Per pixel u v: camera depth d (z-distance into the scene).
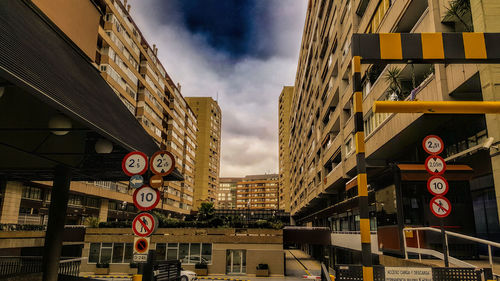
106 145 8.98
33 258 9.85
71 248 32.12
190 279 20.95
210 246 26.80
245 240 26.66
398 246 12.98
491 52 6.92
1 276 8.09
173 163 7.45
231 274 26.27
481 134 12.62
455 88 11.70
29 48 5.81
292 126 81.62
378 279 6.24
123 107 10.66
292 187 82.12
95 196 46.09
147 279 7.00
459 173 12.39
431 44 6.95
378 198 15.55
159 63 63.47
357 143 6.79
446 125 14.16
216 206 123.56
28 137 9.16
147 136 11.43
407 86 17.12
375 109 6.84
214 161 122.75
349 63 24.64
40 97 5.22
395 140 16.62
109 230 27.55
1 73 4.39
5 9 5.86
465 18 12.27
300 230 32.47
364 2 22.69
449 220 12.94
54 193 10.25
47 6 7.75
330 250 33.97
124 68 47.47
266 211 86.25
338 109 28.83
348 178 26.72
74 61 8.41
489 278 6.27
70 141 9.41
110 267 26.86
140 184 7.39
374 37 6.99
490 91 9.89
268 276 25.72
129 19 49.66
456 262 8.46
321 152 37.69
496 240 12.12
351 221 30.86
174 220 28.84
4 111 7.81
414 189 13.27
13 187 32.88
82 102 6.87
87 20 9.67
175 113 74.06
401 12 15.77
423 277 6.26
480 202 12.84
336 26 29.55
